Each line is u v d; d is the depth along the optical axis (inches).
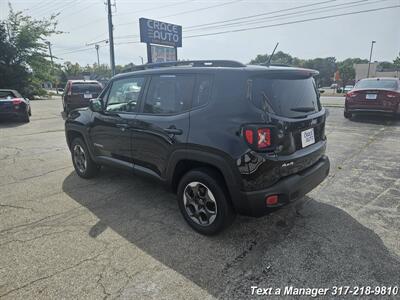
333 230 115.7
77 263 96.4
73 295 82.2
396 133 300.8
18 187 166.6
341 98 1034.7
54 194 155.8
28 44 1048.8
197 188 112.2
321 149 121.6
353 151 234.2
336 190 155.5
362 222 121.5
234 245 106.7
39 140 303.7
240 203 98.8
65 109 515.8
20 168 204.2
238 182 96.7
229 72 101.7
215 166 102.0
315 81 129.1
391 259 96.7
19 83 1046.4
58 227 120.4
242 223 122.5
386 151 232.5
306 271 91.9
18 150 258.7
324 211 131.9
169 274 91.1
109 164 156.8
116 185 169.2
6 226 121.3
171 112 118.1
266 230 116.7
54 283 87.0
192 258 99.1
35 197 151.9
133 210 136.3
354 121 385.4
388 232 113.3
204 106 106.1
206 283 87.1
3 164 213.9
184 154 110.8
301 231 115.3
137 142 133.6
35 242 109.0
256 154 93.4
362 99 373.4
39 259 98.7
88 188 164.6
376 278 88.0
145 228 119.5
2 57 1018.7
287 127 99.2
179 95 115.8
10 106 403.2
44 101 983.0
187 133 109.1
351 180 169.9
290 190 99.4
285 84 105.9
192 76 112.3
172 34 550.9
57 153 248.1
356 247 103.9
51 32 1097.4
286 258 98.5
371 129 327.0
